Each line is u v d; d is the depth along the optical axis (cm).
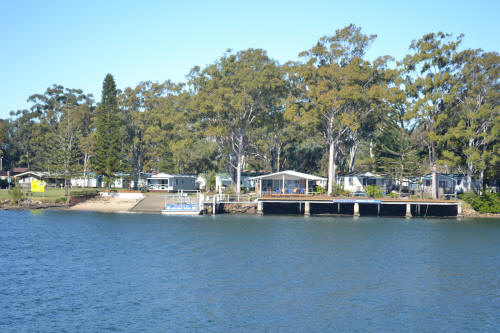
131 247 5359
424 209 9062
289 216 8750
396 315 3133
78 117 15288
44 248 5250
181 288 3669
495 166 9600
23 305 3222
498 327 2941
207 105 10231
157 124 13050
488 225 7750
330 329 2884
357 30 10138
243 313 3127
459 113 9469
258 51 10681
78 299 3362
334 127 10256
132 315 3056
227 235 6322
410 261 4791
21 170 14562
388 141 10575
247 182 12156
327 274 4184
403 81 9656
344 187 10075
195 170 14000
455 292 3666
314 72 9931
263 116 10950
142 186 12338
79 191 10362
